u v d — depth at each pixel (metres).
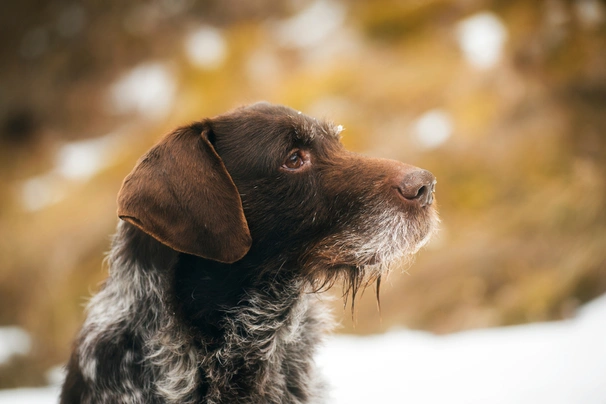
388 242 3.53
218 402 3.47
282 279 3.63
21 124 14.12
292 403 3.68
